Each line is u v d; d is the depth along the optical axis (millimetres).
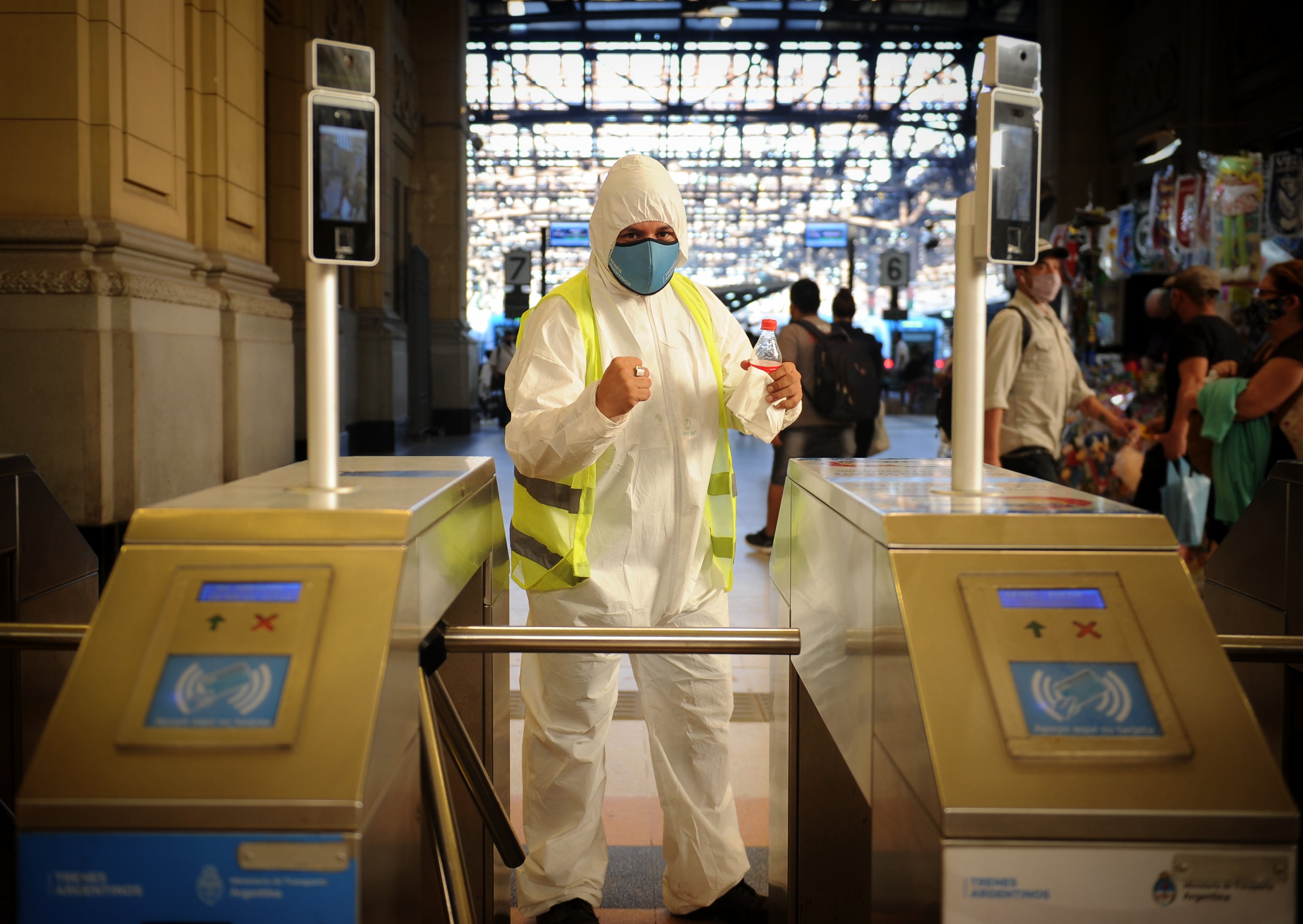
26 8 4180
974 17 20781
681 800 2152
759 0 21688
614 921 2199
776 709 2092
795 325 5633
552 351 2020
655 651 1525
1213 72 11031
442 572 1391
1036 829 1011
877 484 1537
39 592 2238
